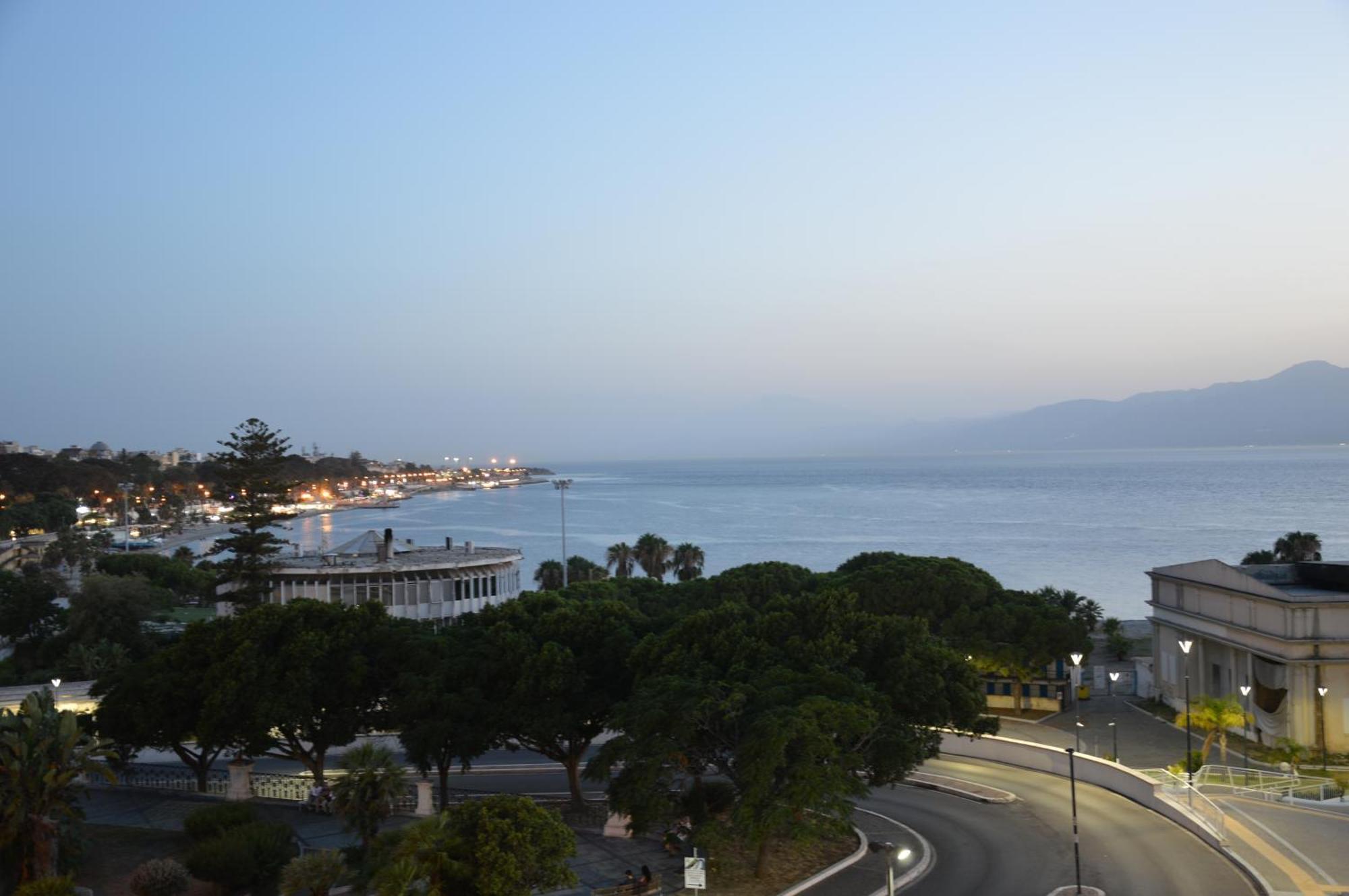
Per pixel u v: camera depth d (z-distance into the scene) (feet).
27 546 644.27
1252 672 209.97
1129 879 131.44
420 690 155.84
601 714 160.97
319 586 300.40
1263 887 124.36
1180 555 641.81
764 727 125.29
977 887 130.41
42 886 99.30
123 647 298.56
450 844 104.32
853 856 141.18
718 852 140.15
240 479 296.51
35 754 111.86
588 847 144.46
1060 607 260.21
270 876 121.29
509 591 336.08
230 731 157.58
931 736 153.38
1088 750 206.90
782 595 179.83
